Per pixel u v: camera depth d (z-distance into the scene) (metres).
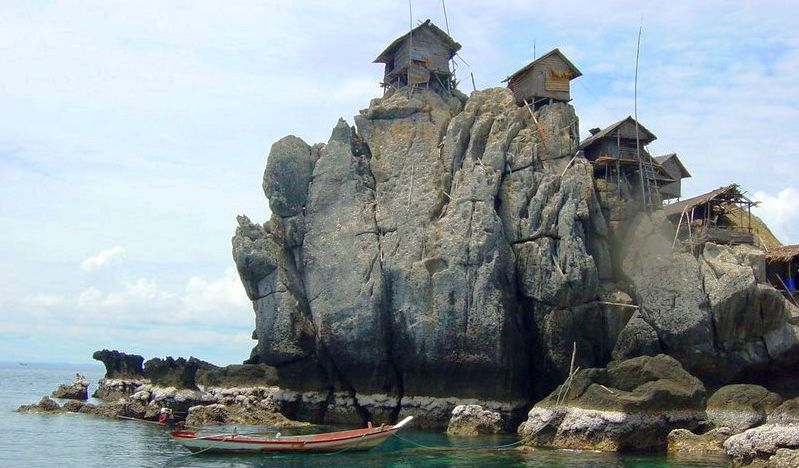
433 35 69.38
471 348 54.75
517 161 59.62
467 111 62.88
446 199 59.91
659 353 54.50
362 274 58.19
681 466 38.84
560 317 55.47
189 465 40.12
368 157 64.75
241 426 56.75
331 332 58.12
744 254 57.66
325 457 42.41
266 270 60.88
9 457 43.16
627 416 44.06
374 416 57.31
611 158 62.38
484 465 39.44
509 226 58.19
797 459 35.06
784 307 54.38
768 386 55.19
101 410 65.12
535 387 57.69
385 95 69.31
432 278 56.25
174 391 63.75
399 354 57.19
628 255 58.81
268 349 60.25
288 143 63.78
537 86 66.12
